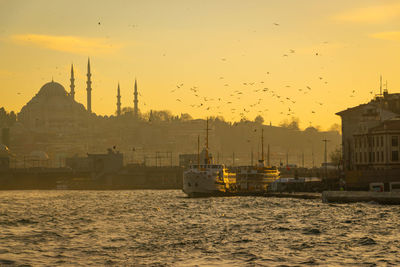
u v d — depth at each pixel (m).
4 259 69.62
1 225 108.75
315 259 67.50
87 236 89.88
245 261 66.75
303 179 194.00
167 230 95.75
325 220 104.62
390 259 67.12
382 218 104.88
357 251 72.38
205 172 188.12
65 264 66.50
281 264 64.94
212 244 79.12
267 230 93.19
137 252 73.69
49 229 100.94
